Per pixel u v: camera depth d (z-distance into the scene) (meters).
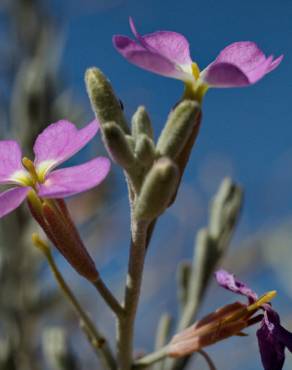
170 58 0.15
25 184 0.15
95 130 0.15
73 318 0.23
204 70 0.15
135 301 0.15
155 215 0.14
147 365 0.15
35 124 0.23
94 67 0.15
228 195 0.18
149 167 0.14
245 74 0.14
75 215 0.24
